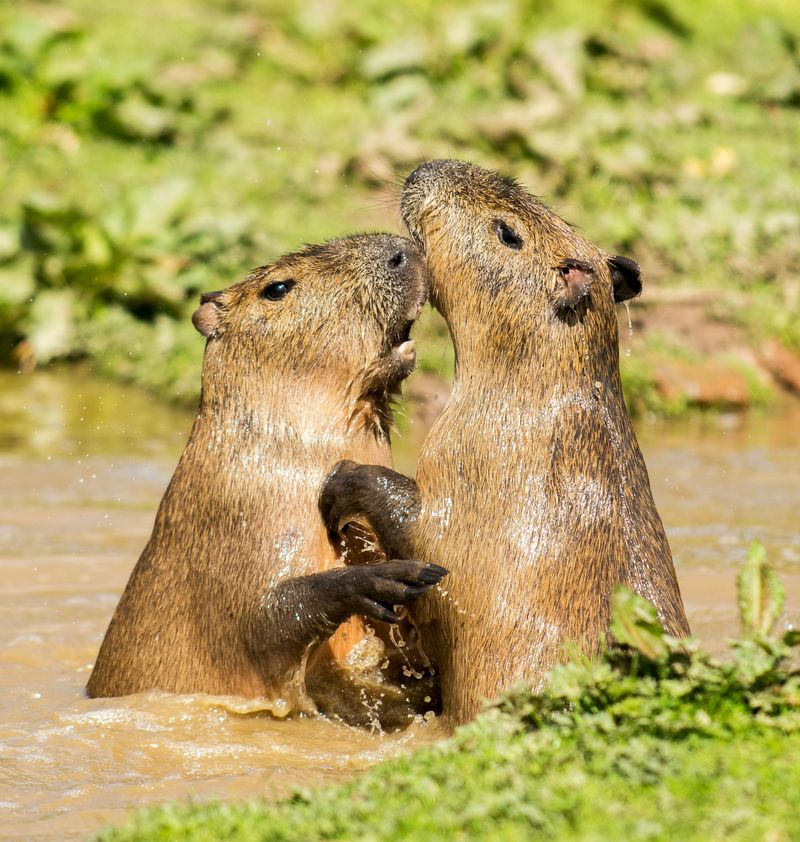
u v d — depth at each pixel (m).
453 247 11.45
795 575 15.34
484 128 31.17
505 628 10.13
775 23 40.62
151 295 27.19
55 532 17.73
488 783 7.94
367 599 10.46
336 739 10.85
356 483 10.98
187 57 35.84
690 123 34.06
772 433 23.19
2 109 32.72
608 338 11.12
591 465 10.58
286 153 31.66
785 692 8.81
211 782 9.88
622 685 8.89
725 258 27.91
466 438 10.72
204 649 11.45
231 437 11.73
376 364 11.93
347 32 37.28
